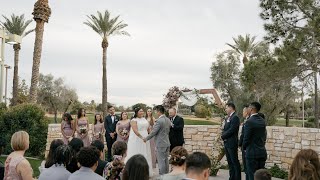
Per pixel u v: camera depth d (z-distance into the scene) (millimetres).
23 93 40812
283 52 17734
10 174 4562
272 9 17266
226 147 8562
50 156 4762
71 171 4848
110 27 35656
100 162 5172
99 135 11859
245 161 8156
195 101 15781
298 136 11328
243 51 40844
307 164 3479
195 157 3123
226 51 44625
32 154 15969
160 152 8961
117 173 4988
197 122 27734
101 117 12125
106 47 36312
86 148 3996
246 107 8469
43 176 4305
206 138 14195
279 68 18281
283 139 11773
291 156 11477
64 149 4422
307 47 17062
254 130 7461
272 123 24797
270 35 17719
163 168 8922
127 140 10758
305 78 18438
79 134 11117
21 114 15875
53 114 48375
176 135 9672
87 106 50906
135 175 3240
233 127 8383
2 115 15891
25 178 4555
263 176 4031
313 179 3428
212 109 16109
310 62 17516
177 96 15055
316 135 10836
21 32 37969
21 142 4688
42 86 48062
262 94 19625
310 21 16594
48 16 22172
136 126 9727
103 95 35688
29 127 15867
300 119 48188
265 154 7516
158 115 9133
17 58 36969
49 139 15781
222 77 43812
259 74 19109
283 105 23438
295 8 16859
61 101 48344
